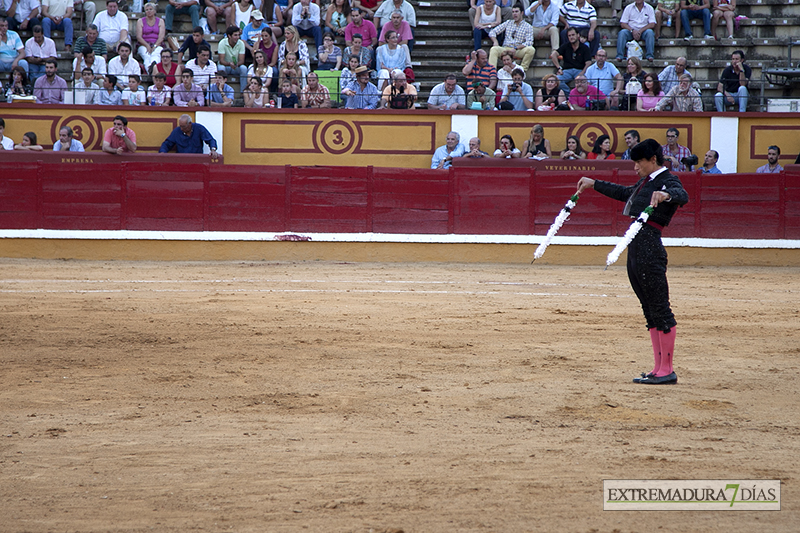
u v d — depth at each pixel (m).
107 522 5.86
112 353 12.01
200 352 12.15
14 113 28.80
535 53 33.91
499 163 28.61
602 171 27.61
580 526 5.78
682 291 20.48
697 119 29.84
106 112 29.09
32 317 15.02
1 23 31.25
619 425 8.36
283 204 27.53
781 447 7.61
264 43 31.23
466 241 27.77
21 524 5.82
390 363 11.48
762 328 14.76
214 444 7.64
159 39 32.81
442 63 34.09
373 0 34.94
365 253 27.80
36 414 8.70
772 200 27.53
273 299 17.83
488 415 8.74
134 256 27.20
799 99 30.72
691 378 10.64
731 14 34.88
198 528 5.74
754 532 5.72
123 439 7.81
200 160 28.44
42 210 26.86
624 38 33.84
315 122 29.84
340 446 7.59
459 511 6.03
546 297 18.72
